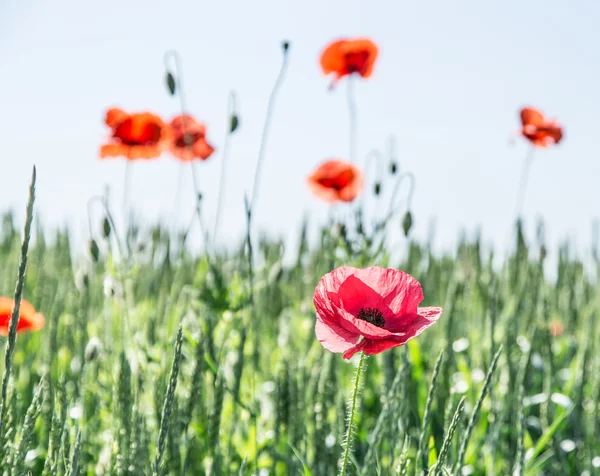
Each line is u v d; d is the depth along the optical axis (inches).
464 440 53.4
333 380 63.2
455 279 69.7
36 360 70.6
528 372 67.1
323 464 62.0
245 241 63.0
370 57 71.0
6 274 81.6
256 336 64.4
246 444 64.7
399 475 52.2
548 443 67.0
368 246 65.2
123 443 56.8
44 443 61.1
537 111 72.9
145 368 63.4
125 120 68.6
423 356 68.6
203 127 70.1
